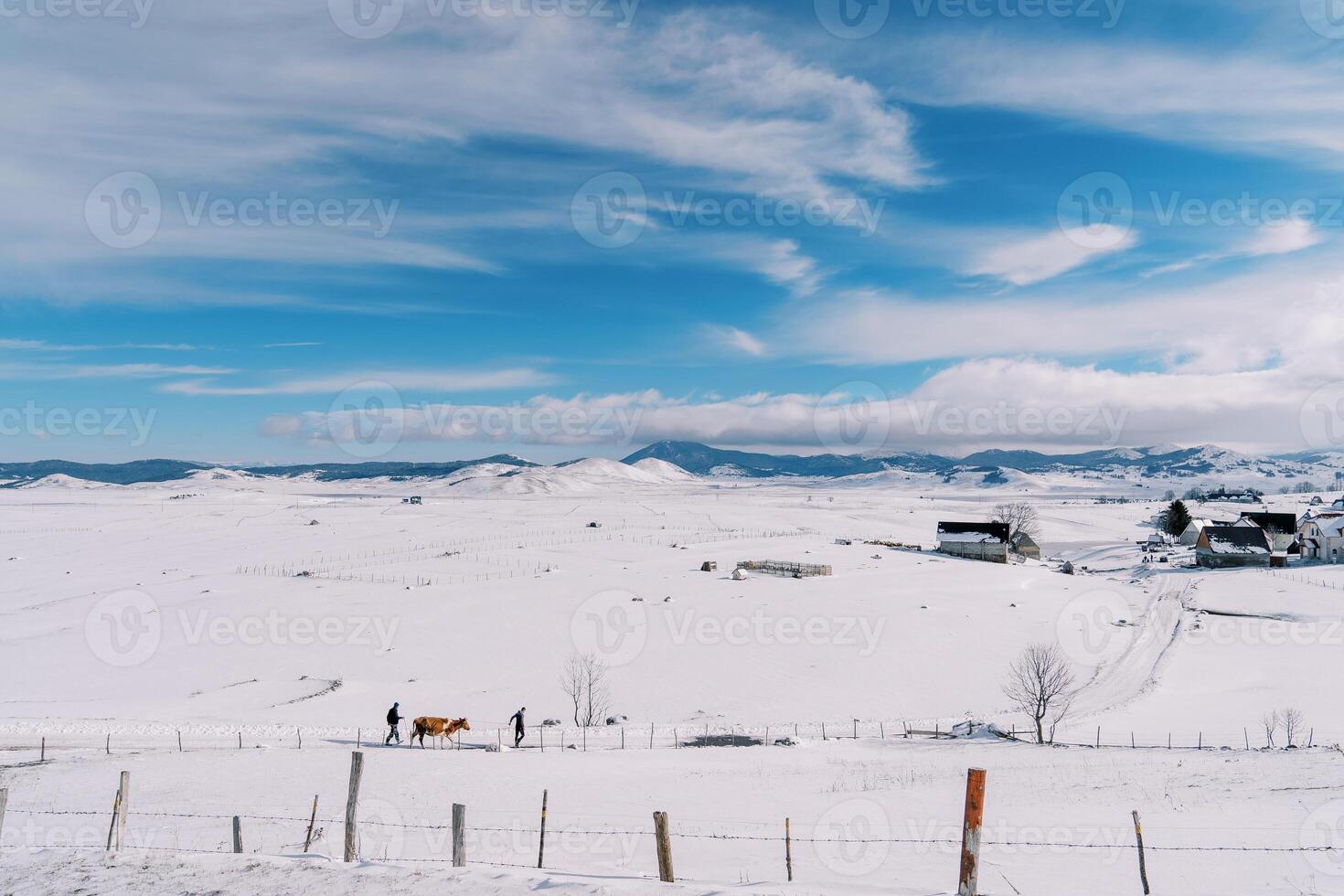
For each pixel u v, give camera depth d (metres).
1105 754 34.50
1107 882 17.31
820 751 38.16
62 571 120.81
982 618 81.44
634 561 122.75
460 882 14.41
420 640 72.44
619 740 43.22
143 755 34.09
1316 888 16.00
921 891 13.45
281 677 61.62
